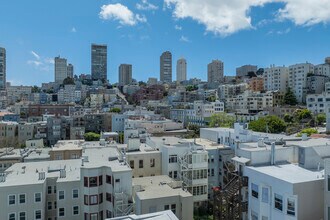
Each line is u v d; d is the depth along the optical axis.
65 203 39.38
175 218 21.39
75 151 66.69
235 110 169.88
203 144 60.78
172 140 59.91
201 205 48.06
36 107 186.25
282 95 174.75
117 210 35.91
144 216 21.62
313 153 29.45
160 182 42.06
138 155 50.09
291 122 119.25
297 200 23.31
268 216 25.92
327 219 23.14
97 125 149.12
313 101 136.88
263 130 96.12
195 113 158.38
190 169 47.19
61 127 136.88
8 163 61.72
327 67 192.12
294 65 189.88
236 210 31.22
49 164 48.72
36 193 37.41
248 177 28.88
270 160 31.19
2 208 36.12
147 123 115.56
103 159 44.44
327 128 92.00
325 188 23.31
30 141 96.25
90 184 38.50
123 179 37.53
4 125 122.50
